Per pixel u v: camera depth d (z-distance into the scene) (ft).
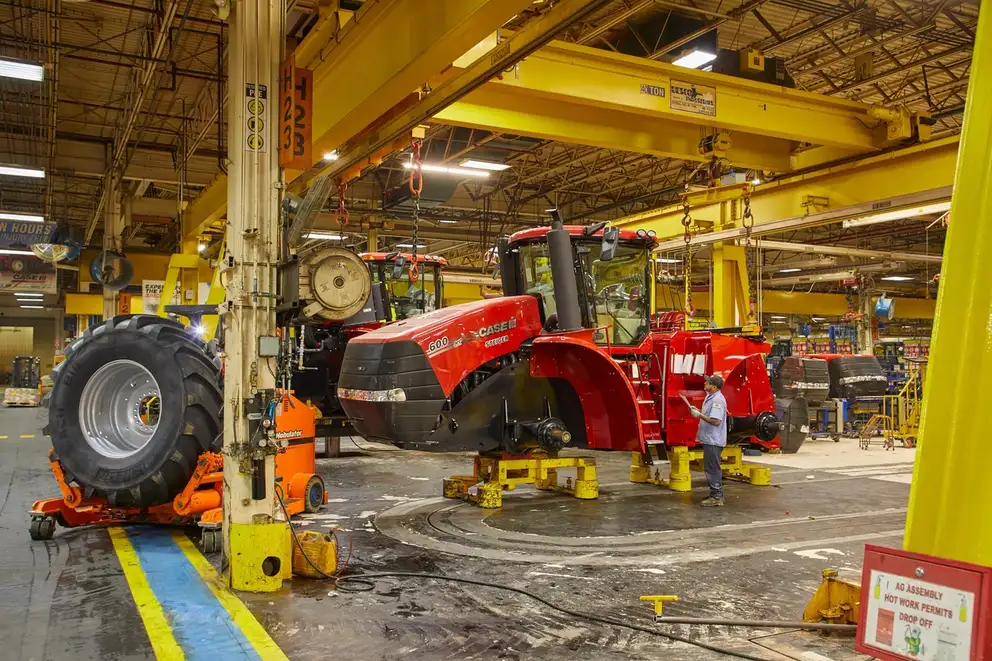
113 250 51.62
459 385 25.20
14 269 84.69
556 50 27.30
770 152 36.81
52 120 45.62
